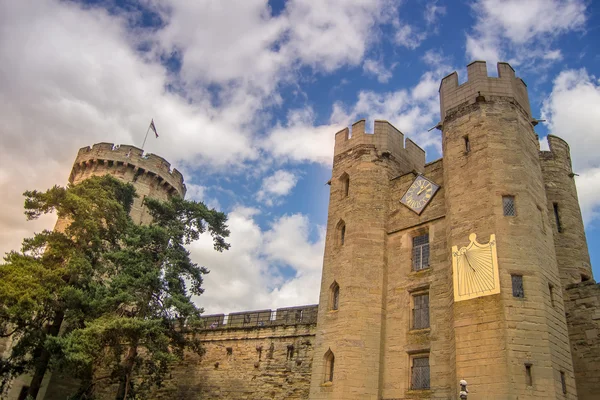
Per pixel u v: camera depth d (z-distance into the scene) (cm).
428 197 2731
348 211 2959
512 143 2444
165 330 3042
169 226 3384
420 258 2648
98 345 2739
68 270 3055
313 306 3484
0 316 2872
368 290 2655
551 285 2172
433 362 2300
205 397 3597
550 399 1856
